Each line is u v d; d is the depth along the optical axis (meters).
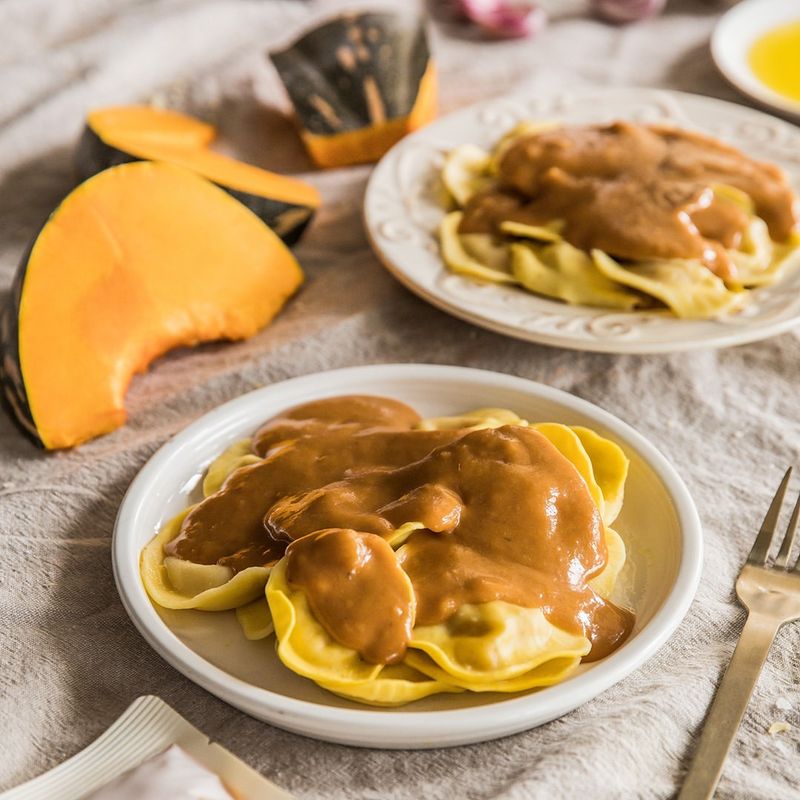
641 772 0.70
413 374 0.85
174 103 1.18
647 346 0.87
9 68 1.19
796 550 0.80
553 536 0.74
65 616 0.78
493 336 0.95
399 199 0.99
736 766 0.71
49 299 0.87
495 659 0.71
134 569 0.75
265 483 0.78
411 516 0.73
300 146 1.15
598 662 0.72
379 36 1.13
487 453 0.75
